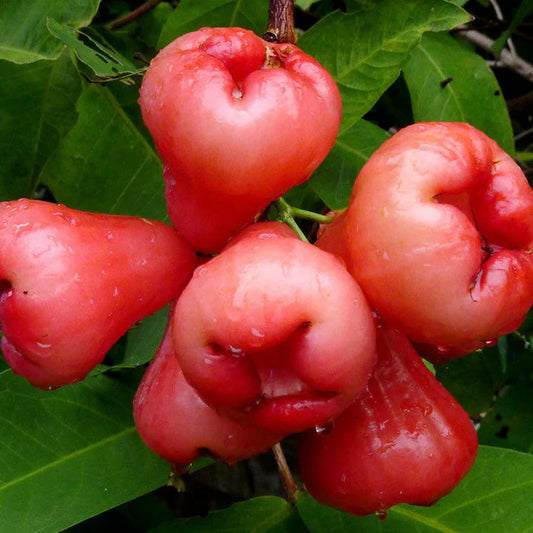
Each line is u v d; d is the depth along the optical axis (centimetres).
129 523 51
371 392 40
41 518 44
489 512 46
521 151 64
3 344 39
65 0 45
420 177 37
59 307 38
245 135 37
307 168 39
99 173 50
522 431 58
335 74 46
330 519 47
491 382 60
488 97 51
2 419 45
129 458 45
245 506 48
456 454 40
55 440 45
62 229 38
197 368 37
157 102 38
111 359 49
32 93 50
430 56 51
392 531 46
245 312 36
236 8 48
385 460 40
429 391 41
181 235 41
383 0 46
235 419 38
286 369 38
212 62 38
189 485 57
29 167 50
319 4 57
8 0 45
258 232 38
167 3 58
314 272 36
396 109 57
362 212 37
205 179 38
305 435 41
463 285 37
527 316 59
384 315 38
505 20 61
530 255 38
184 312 37
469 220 38
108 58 44
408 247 37
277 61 39
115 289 39
